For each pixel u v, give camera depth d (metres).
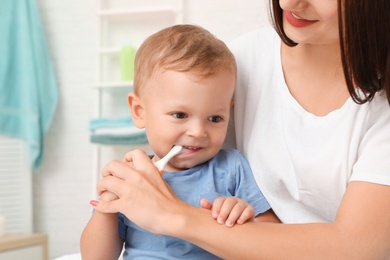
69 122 3.16
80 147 3.14
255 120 1.04
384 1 0.80
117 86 2.86
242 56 1.11
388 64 0.82
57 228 3.16
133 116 1.05
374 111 0.88
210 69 0.94
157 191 0.86
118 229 1.01
